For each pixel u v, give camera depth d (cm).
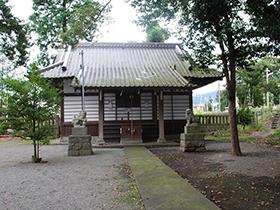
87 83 1603
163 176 752
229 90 1163
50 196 624
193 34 1038
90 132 1819
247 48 981
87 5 909
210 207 489
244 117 2405
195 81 1853
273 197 591
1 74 2961
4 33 2259
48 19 2133
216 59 1094
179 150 1401
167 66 1914
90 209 527
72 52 2044
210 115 2233
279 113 2605
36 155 1141
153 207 495
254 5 585
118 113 1845
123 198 592
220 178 773
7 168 991
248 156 1132
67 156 1274
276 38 599
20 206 557
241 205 542
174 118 1903
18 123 1122
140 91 1814
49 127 1145
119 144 1636
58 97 1224
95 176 831
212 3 754
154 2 868
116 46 2170
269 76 3650
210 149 1385
